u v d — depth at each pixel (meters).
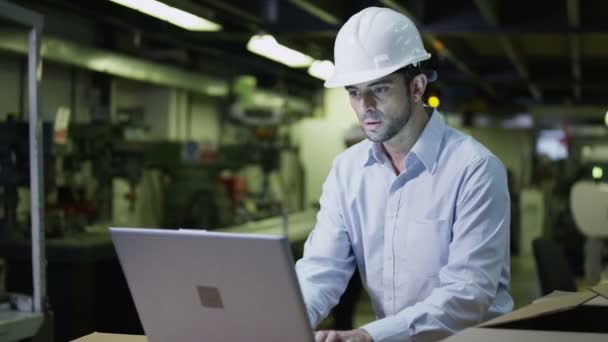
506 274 2.19
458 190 2.17
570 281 3.91
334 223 2.37
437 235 2.20
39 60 4.00
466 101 12.94
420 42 2.24
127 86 8.62
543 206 13.17
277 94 10.86
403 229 2.24
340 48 2.21
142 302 1.74
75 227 5.95
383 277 2.29
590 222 5.11
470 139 2.22
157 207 8.31
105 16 6.35
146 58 8.22
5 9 3.76
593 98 15.68
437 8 6.64
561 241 10.04
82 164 6.84
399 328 1.96
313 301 2.22
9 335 3.74
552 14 6.51
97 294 5.50
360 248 2.36
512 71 11.27
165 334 1.75
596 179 9.48
